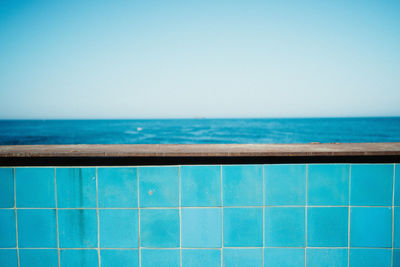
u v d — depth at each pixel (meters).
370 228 1.65
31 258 1.69
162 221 1.68
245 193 1.65
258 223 1.67
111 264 1.71
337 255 1.67
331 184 1.63
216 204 1.66
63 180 1.65
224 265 1.70
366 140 34.56
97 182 1.66
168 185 1.66
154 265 1.71
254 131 44.41
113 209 1.67
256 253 1.69
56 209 1.67
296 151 1.59
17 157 1.61
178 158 1.64
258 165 1.64
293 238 1.68
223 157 1.63
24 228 1.68
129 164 1.64
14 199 1.66
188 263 1.70
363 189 1.63
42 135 41.31
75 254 1.70
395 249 1.65
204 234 1.68
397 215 1.63
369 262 1.67
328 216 1.66
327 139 35.62
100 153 1.61
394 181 1.61
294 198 1.65
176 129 49.47
